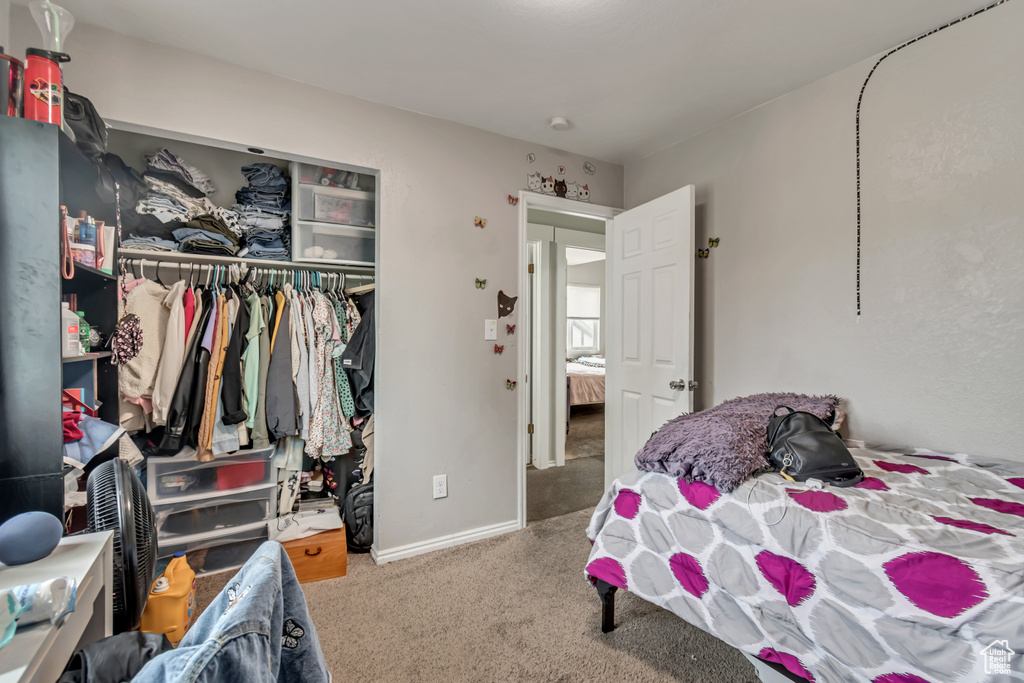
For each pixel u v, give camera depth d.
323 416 2.26
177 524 2.05
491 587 2.00
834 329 1.94
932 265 1.66
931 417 1.67
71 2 1.51
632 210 2.76
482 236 2.46
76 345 1.31
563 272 3.94
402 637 1.66
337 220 2.38
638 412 2.71
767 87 2.06
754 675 1.47
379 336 2.19
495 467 2.54
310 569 2.04
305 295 2.34
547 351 3.88
